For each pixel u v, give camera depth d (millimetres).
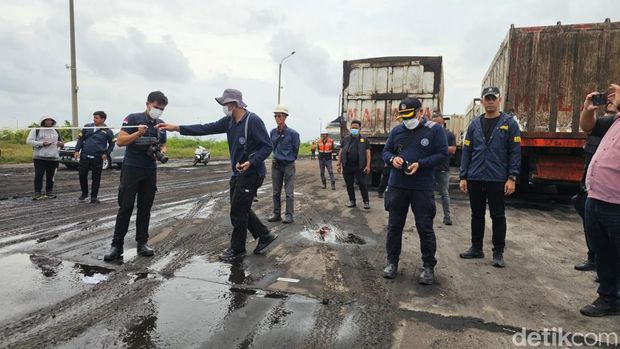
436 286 4031
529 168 8945
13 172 13688
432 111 10844
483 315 3385
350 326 3102
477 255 5023
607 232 3314
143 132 4410
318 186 12539
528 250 5418
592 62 7930
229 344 2764
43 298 3404
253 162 4566
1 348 2611
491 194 4672
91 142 7980
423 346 2838
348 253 5102
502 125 4652
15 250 4734
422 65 10859
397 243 4309
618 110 3354
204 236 5688
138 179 4531
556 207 8906
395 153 4316
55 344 2688
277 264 4566
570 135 7996
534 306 3596
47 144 8266
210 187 11414
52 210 7199
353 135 8234
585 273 4512
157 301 3422
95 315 3123
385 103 11188
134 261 4465
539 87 8297
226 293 3658
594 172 3371
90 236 5441
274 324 3080
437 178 7004
